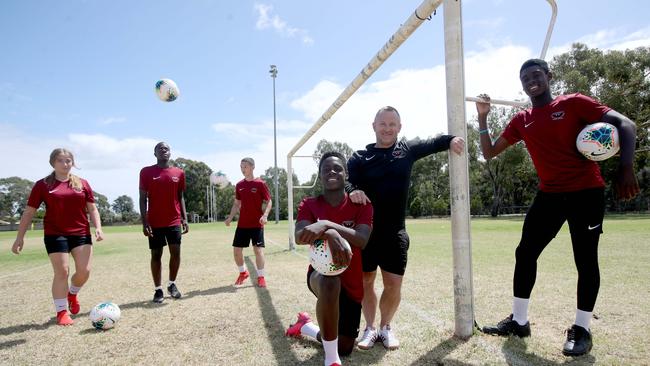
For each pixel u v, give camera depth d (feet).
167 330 11.18
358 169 9.98
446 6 9.84
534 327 10.27
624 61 97.04
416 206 158.61
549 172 9.27
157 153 15.90
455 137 9.57
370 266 9.52
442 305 12.86
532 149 9.59
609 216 92.43
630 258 21.42
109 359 9.05
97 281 19.93
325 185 8.64
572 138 8.85
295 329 10.15
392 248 9.39
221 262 26.48
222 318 12.20
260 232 17.75
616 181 8.16
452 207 9.76
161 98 18.33
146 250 37.52
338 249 7.33
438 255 26.00
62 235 12.94
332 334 7.90
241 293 15.97
